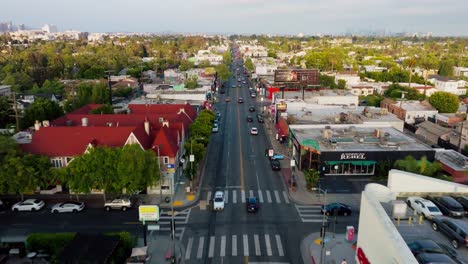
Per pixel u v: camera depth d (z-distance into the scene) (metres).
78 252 36.03
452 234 25.73
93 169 50.38
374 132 72.00
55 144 56.94
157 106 84.50
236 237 44.31
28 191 50.41
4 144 51.53
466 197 31.88
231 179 62.62
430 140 87.00
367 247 27.28
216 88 165.25
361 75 183.75
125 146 51.28
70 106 105.31
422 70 190.38
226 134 92.62
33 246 40.31
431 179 33.19
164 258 40.06
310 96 111.31
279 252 41.16
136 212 51.06
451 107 104.44
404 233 27.22
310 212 50.97
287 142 81.88
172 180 56.25
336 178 62.84
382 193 31.95
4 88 129.50
